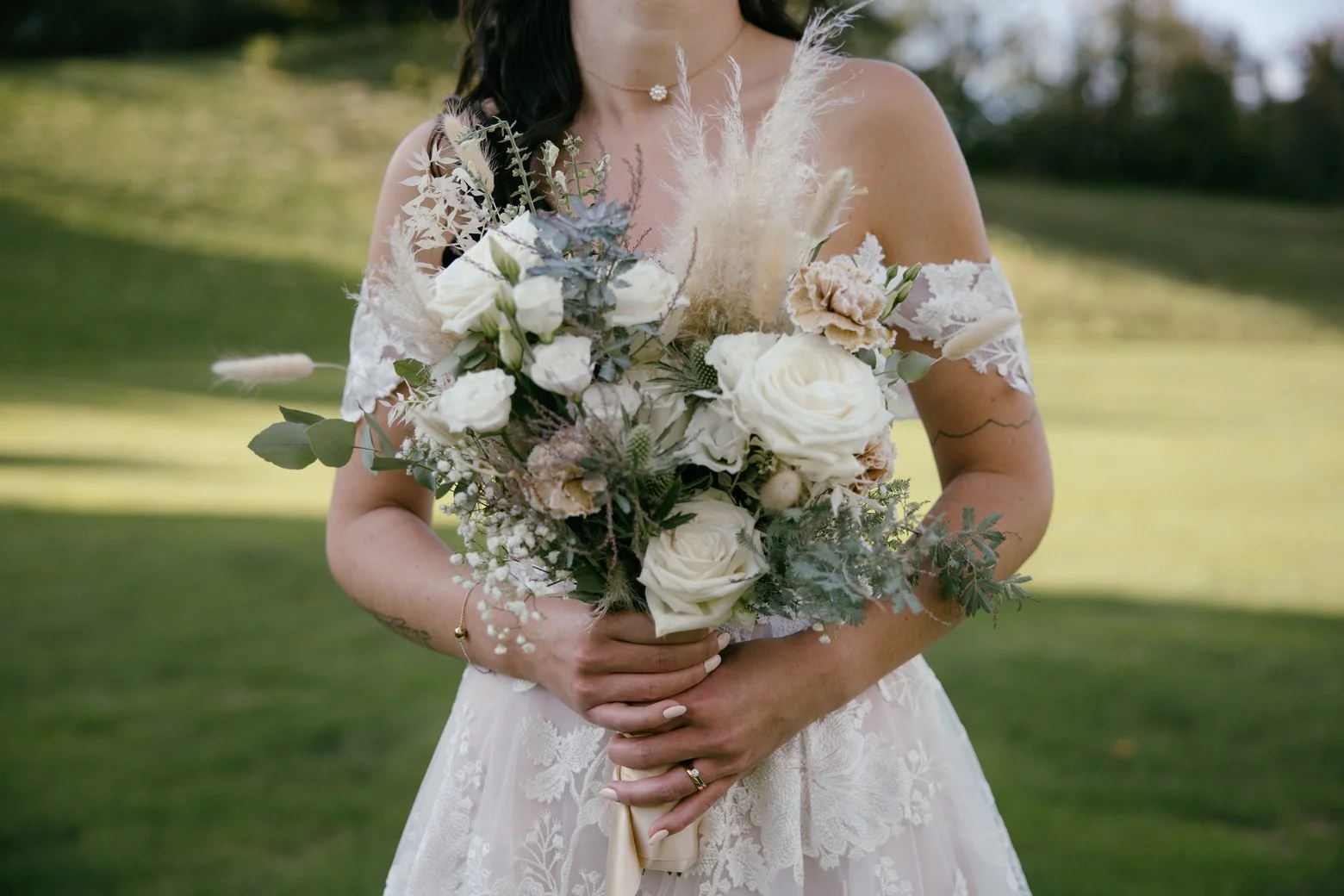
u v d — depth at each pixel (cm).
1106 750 454
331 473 1026
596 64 166
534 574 152
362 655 554
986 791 164
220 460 1070
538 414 123
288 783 416
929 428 160
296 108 3117
